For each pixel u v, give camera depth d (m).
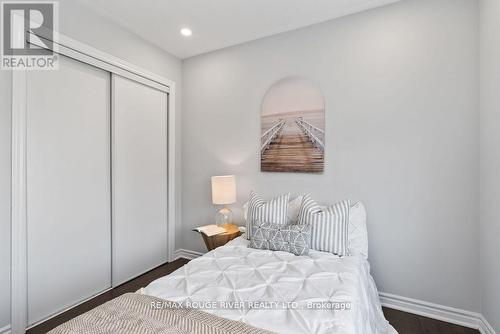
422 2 1.99
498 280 1.58
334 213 1.94
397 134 2.08
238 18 2.32
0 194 1.69
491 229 1.66
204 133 3.04
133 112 2.62
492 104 1.64
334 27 2.31
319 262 1.71
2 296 1.71
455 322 1.91
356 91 2.22
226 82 2.88
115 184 2.44
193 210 3.14
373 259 2.17
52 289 1.99
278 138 2.56
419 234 2.02
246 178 2.77
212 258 1.78
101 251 2.35
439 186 1.96
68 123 2.08
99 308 1.21
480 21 1.81
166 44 2.81
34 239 1.87
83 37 2.13
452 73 1.91
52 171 1.98
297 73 2.48
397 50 2.08
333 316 1.14
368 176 2.19
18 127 1.75
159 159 2.94
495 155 1.60
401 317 1.99
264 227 2.03
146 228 2.79
